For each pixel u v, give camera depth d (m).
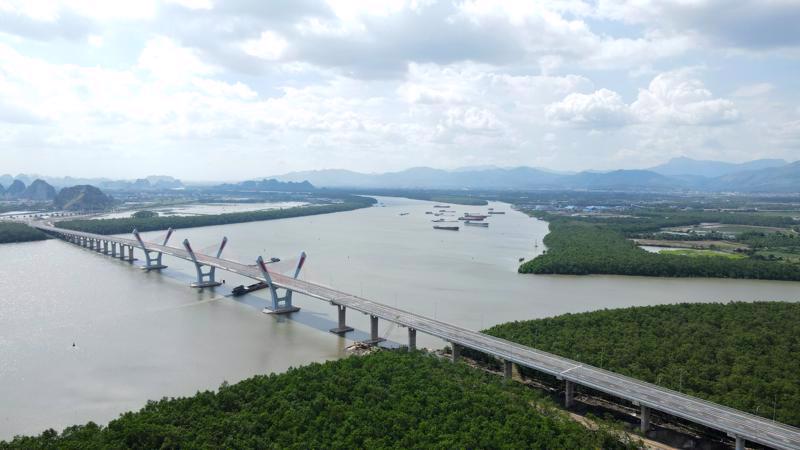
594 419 147.38
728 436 144.62
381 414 136.50
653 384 155.88
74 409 155.88
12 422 148.50
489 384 158.38
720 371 167.12
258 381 153.25
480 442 125.62
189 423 130.50
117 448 114.88
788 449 120.06
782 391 151.62
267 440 126.31
